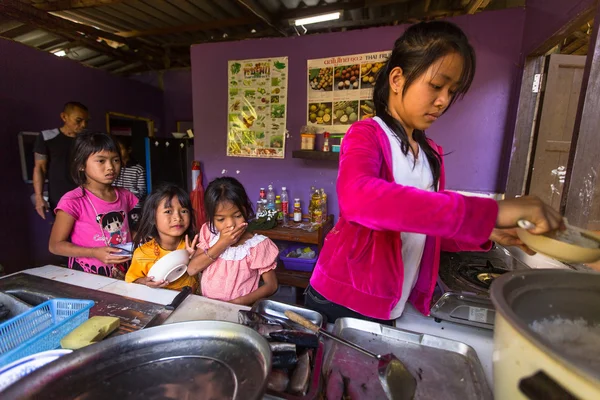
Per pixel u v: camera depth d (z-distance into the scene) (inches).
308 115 101.3
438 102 23.7
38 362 23.2
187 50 175.9
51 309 32.2
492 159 85.6
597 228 42.8
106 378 18.9
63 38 144.5
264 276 51.6
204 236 51.6
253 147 109.0
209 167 115.5
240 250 49.3
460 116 86.0
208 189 47.6
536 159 75.5
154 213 48.0
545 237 18.0
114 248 49.6
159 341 21.8
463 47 22.1
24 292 40.6
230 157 112.3
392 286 28.4
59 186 103.7
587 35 90.0
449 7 123.5
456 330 32.5
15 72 117.0
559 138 74.2
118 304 37.4
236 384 17.8
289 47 99.7
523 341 13.5
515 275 18.9
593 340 18.0
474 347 29.8
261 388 15.8
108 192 59.0
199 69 110.4
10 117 115.9
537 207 17.3
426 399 22.4
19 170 118.8
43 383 17.4
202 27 138.5
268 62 102.6
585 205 42.4
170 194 47.6
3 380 21.6
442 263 40.5
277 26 130.8
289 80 101.5
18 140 117.6
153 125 188.7
